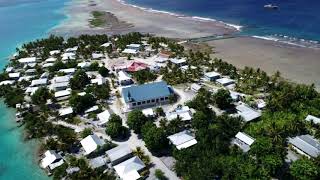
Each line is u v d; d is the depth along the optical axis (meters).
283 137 103.88
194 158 95.00
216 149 97.31
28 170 99.81
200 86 142.25
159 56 185.62
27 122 123.19
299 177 84.50
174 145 101.88
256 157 93.19
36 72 169.12
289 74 156.38
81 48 198.12
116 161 98.00
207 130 103.56
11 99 140.25
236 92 137.75
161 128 105.56
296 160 90.50
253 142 98.94
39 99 136.25
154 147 100.50
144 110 123.44
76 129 117.69
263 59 177.38
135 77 157.25
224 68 157.75
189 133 107.44
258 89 140.00
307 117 112.62
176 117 114.88
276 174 90.31
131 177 90.81
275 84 142.25
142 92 131.75
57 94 141.62
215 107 127.19
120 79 150.75
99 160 99.19
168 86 138.62
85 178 91.81
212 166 89.06
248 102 128.25
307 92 126.50
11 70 173.75
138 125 111.38
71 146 107.62
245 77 148.88
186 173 90.00
